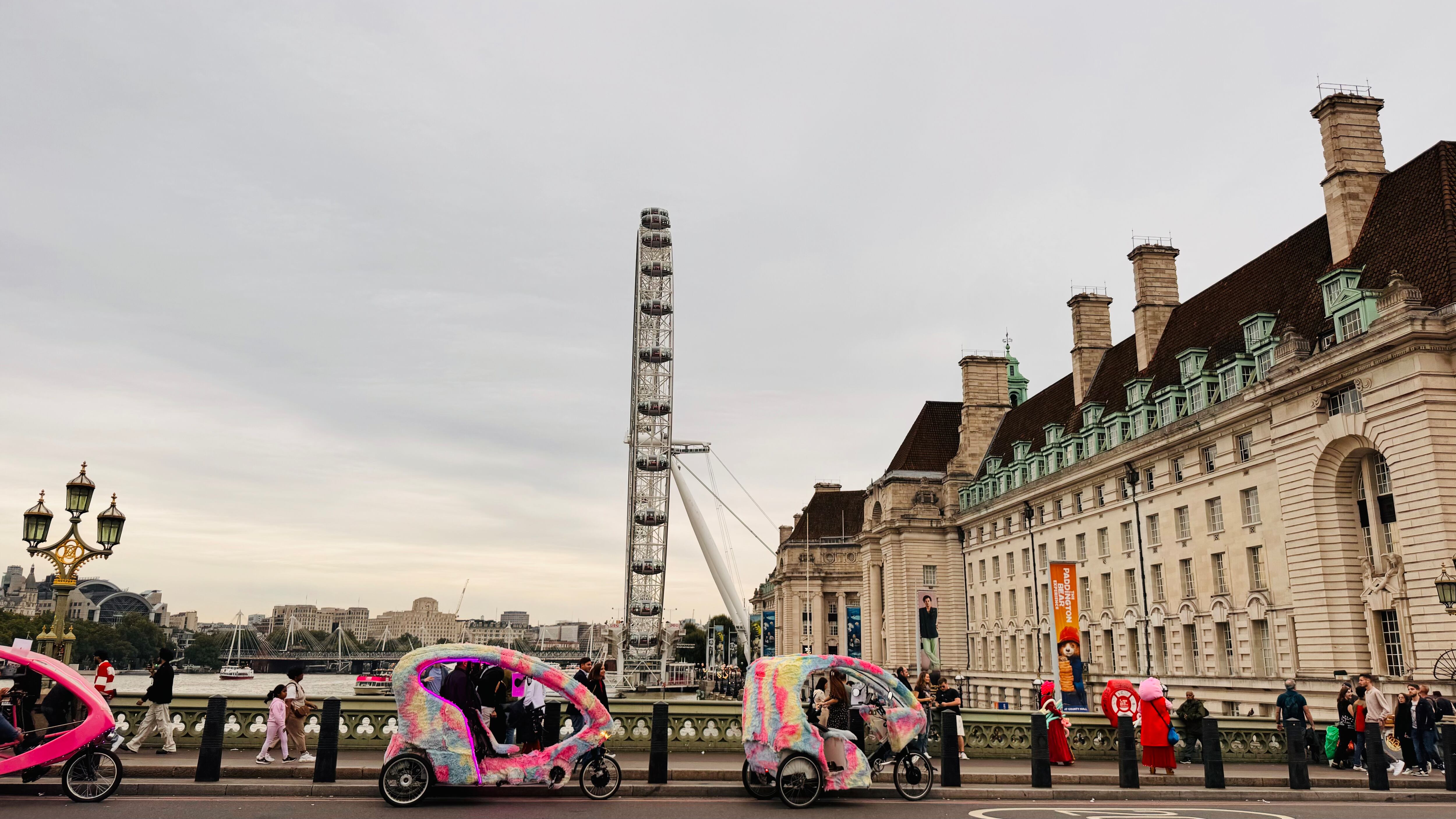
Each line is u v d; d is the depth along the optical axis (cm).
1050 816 1888
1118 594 6838
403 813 1797
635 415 13900
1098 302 8606
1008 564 8881
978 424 10638
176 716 2634
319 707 2708
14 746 1880
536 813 1809
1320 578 4622
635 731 2820
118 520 2827
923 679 3009
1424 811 2056
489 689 2236
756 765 2009
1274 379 4975
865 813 1909
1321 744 3002
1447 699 3119
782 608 14525
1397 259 4688
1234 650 5512
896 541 10512
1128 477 6706
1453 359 4094
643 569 13675
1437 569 3956
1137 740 2939
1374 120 5288
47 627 2731
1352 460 4616
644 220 14175
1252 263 6456
